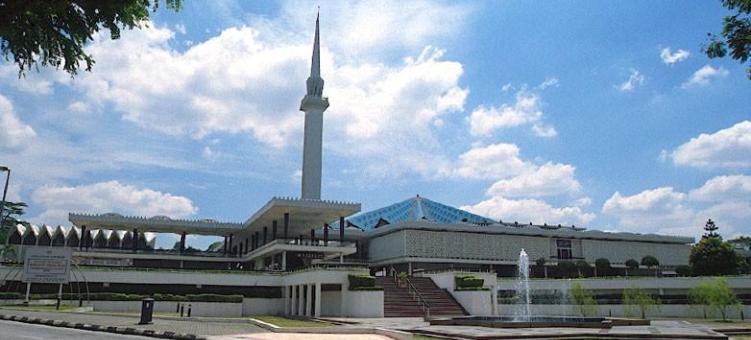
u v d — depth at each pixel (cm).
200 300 5069
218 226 7650
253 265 7988
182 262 7675
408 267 8762
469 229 9119
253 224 7481
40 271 4391
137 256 7250
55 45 1207
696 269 7138
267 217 6919
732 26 1303
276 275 5534
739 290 5728
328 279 4688
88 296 4819
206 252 7819
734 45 1305
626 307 5644
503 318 3631
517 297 6350
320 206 6309
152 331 2528
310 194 9194
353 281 4625
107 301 4859
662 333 2673
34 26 1149
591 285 6269
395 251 8950
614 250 10000
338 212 6544
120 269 5144
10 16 1007
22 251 7600
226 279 5362
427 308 4775
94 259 7162
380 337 2553
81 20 1204
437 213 11594
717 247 7062
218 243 12281
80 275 5000
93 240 9469
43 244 9306
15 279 4928
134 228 7475
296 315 4981
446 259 8881
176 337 2383
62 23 1192
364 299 4519
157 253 7425
